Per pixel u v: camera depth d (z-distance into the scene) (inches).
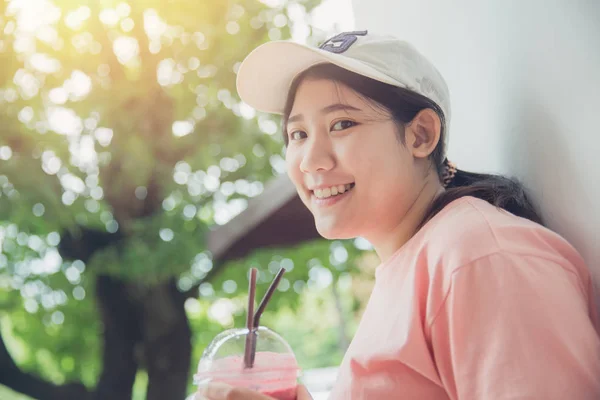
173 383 207.0
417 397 44.6
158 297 205.6
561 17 48.9
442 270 43.7
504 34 58.7
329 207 53.2
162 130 189.2
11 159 179.2
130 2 193.5
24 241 208.2
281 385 46.7
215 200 210.1
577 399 37.6
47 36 197.0
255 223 171.6
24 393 215.3
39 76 195.6
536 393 37.5
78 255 201.2
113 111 184.1
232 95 202.5
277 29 204.1
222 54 197.6
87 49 196.1
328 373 189.3
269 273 234.8
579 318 40.2
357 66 50.9
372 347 47.7
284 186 165.8
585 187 48.6
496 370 38.9
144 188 196.7
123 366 209.2
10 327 267.4
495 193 52.4
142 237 186.7
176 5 194.4
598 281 48.1
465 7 66.7
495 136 62.7
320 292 349.1
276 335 49.0
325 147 52.9
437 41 76.0
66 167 189.5
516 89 57.7
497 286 40.9
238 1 203.9
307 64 55.5
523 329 39.3
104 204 191.3
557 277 41.5
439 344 42.9
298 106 54.5
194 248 181.0
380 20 98.6
